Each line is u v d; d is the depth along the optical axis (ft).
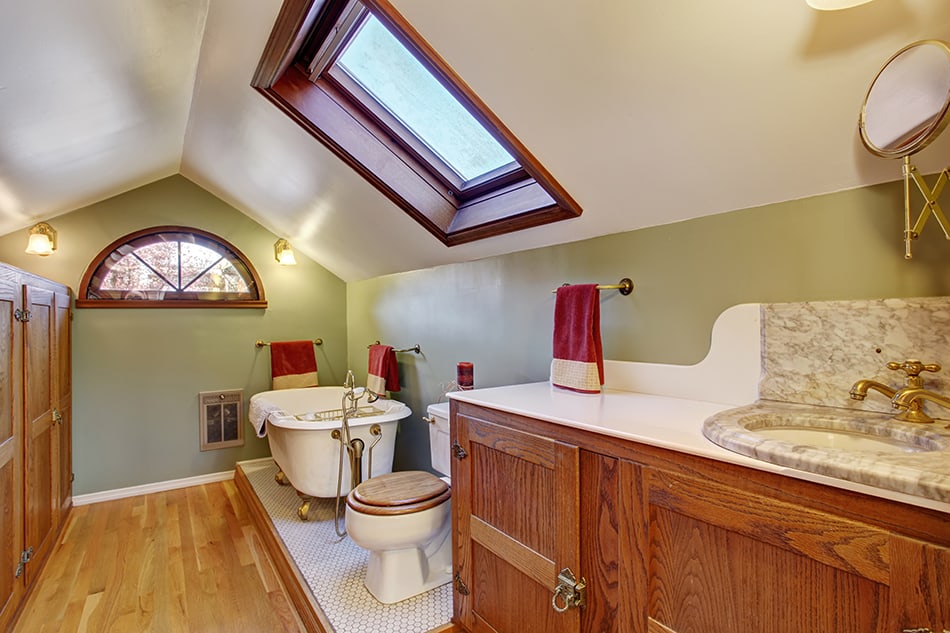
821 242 3.77
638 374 5.16
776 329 4.01
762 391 4.09
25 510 6.47
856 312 3.54
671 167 4.33
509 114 4.66
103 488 10.39
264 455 12.21
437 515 6.00
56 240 9.84
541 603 3.87
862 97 3.08
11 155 6.03
